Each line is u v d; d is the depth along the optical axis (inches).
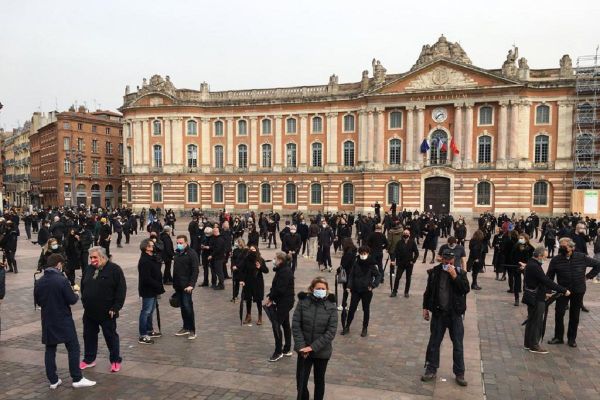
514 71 2201.0
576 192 2126.0
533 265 468.1
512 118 2215.8
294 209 2687.0
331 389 378.3
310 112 2618.1
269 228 1311.5
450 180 2322.8
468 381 395.9
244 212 2763.3
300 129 2642.7
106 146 3742.6
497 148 2252.7
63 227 1011.9
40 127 4128.9
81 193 3563.0
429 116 2361.0
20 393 371.6
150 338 496.7
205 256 783.7
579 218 1540.4
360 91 2511.1
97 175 3661.4
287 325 454.3
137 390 377.1
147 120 2802.7
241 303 557.9
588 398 364.5
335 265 1027.3
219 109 2770.7
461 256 603.8
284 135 2684.5
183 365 430.3
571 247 483.5
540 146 2241.6
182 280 510.0
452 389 380.5
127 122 2881.4
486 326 561.9
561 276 485.4
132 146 2856.8
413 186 2380.7
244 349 475.2
